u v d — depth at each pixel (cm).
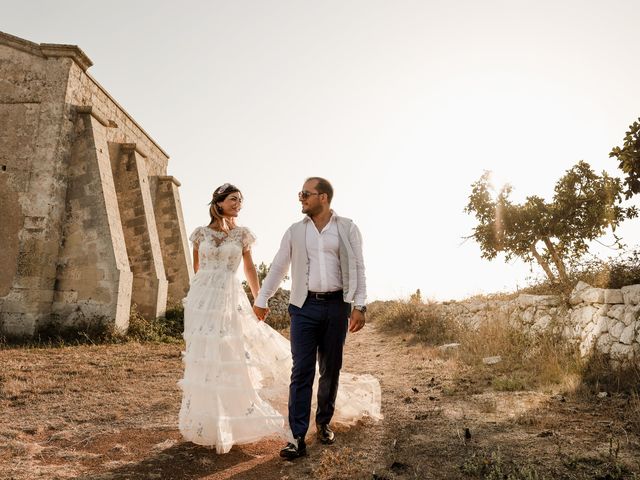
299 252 382
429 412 460
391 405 507
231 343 367
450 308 1321
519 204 1755
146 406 504
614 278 737
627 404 434
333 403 383
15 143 1243
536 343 760
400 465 316
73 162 1277
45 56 1272
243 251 406
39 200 1219
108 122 1404
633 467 292
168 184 2041
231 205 396
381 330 1420
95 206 1259
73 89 1298
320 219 390
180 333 1392
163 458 339
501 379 580
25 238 1202
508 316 932
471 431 387
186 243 2102
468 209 1830
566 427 384
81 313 1215
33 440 385
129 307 1295
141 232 1573
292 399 361
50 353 872
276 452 358
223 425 348
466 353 841
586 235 1636
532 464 304
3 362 740
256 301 396
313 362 370
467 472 299
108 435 398
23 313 1162
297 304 376
